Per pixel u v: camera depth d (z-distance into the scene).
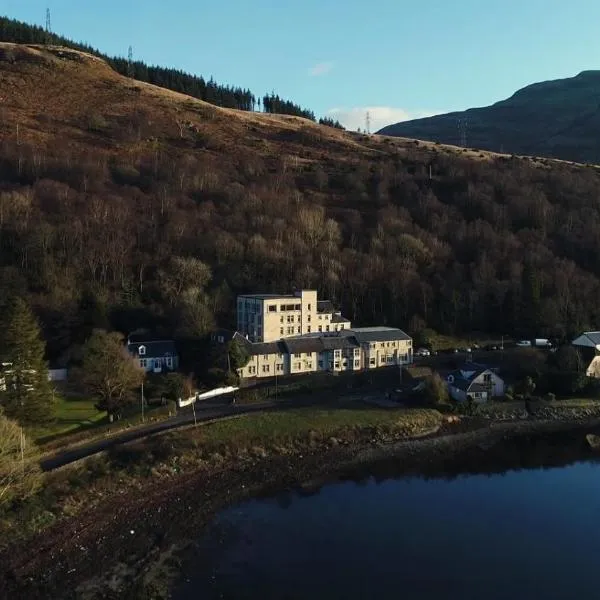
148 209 176.88
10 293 121.06
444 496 68.06
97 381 85.81
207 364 111.69
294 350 117.69
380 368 123.00
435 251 171.00
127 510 62.00
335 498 67.06
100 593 47.31
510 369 115.06
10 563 51.09
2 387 78.50
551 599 47.97
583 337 125.12
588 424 96.25
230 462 76.19
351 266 159.38
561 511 64.38
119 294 133.75
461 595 48.31
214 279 147.00
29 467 60.88
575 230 187.00
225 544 55.94
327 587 49.09
